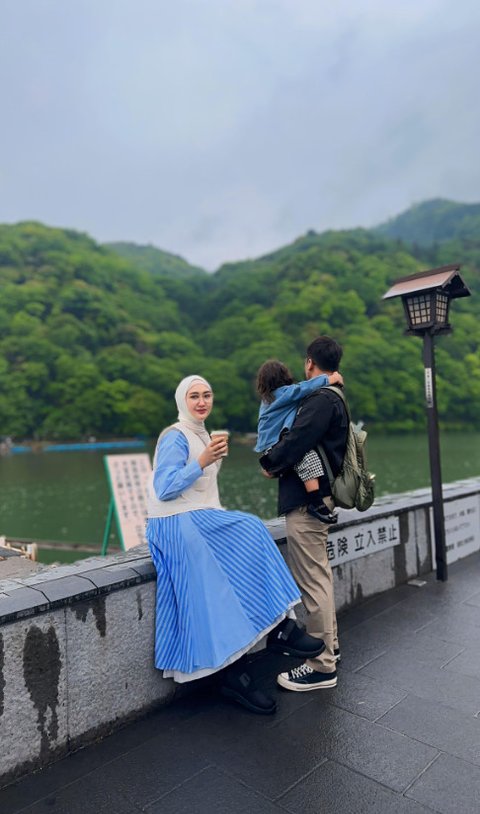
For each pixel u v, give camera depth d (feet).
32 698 6.50
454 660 9.32
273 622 7.59
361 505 8.50
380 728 7.37
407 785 6.25
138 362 275.80
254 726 7.48
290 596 7.79
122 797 6.12
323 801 6.01
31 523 101.19
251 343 288.71
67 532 92.99
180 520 7.62
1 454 215.72
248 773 6.50
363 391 250.98
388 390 258.37
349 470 8.29
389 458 178.91
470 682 8.58
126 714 7.48
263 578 7.70
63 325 285.84
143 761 6.75
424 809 5.87
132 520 26.78
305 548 8.35
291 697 8.21
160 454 7.95
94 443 237.66
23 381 247.70
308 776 6.42
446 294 13.15
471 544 15.93
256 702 7.79
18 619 6.32
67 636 6.82
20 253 352.28
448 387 261.85
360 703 8.00
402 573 13.14
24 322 280.10
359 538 11.75
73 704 6.89
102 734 7.21
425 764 6.61
